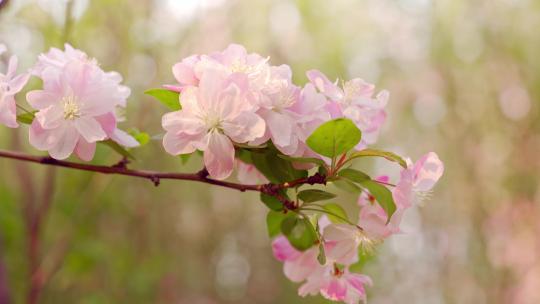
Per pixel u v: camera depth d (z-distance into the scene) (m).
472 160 6.48
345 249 1.36
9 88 1.25
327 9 6.93
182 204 6.59
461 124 6.55
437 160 1.33
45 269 3.32
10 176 3.89
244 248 7.96
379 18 7.02
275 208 1.35
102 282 4.99
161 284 5.81
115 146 1.37
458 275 6.49
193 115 1.20
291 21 6.68
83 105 1.25
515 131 6.43
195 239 7.27
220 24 5.31
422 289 6.61
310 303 5.80
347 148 1.21
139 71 4.07
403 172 1.28
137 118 3.82
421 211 6.50
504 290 6.28
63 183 3.62
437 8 6.59
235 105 1.19
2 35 3.17
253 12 6.08
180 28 4.53
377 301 6.44
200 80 1.20
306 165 1.31
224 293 7.88
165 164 5.08
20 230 3.45
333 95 1.33
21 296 3.41
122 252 4.97
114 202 4.67
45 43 3.15
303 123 1.26
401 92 6.96
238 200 7.68
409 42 6.92
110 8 3.91
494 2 6.38
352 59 7.20
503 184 6.50
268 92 1.21
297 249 1.35
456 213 6.56
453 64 6.58
